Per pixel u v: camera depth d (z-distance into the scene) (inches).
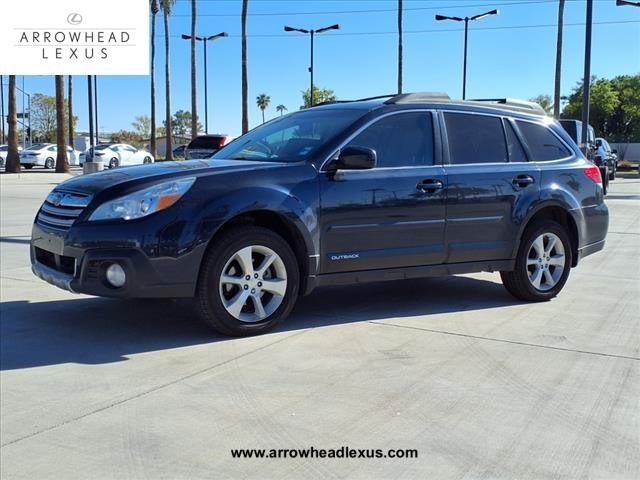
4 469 120.0
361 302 246.4
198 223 183.8
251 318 198.1
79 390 156.2
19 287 262.5
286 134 229.6
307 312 230.2
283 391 156.0
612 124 2581.2
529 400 152.4
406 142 222.7
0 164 1440.7
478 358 181.5
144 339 195.3
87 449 127.6
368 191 210.1
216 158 231.1
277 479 117.1
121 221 180.7
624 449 129.0
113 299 242.8
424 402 150.3
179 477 117.5
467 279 293.0
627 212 601.9
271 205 193.2
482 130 240.7
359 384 160.9
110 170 211.5
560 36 1199.6
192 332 202.4
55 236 192.2
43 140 3127.5
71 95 2076.8
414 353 185.2
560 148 260.8
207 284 187.5
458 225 227.9
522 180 241.4
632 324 218.4
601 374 170.1
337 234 206.4
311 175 202.5
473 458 124.8
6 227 446.6
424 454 126.1
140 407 146.6
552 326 215.3
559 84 1212.5
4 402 149.0
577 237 258.1
